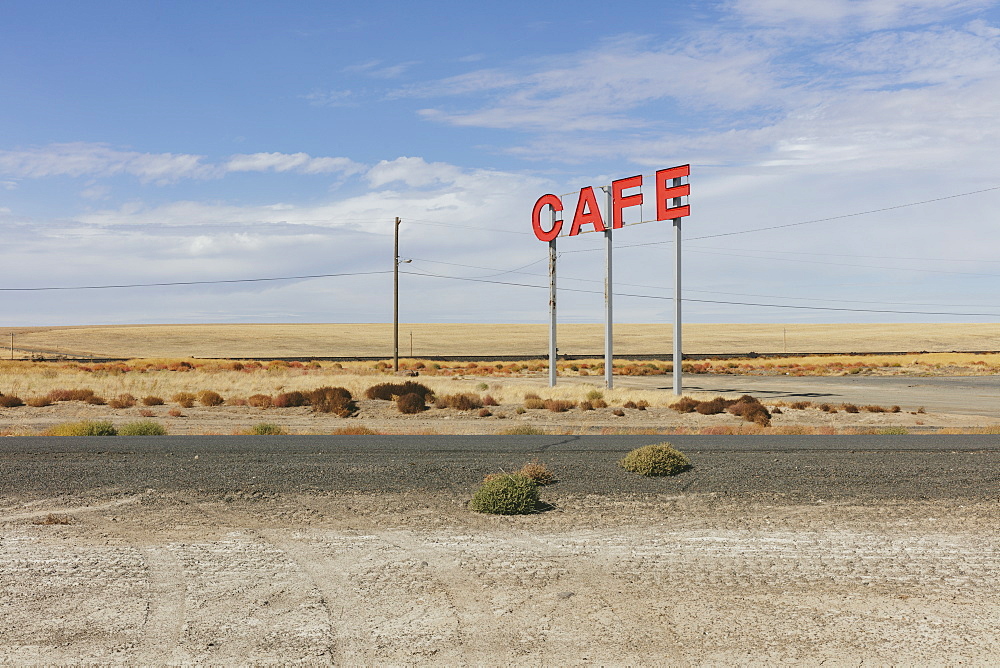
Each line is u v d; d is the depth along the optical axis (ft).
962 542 40.78
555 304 177.47
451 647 26.58
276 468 59.57
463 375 252.01
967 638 27.37
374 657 25.72
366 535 42.11
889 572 35.47
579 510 47.96
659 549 39.40
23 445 74.74
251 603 31.04
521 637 27.50
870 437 84.99
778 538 41.57
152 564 36.58
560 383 203.10
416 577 34.60
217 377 183.83
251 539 41.29
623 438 83.46
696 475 57.31
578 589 32.96
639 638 27.40
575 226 172.24
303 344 516.32
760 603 31.17
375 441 79.41
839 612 30.09
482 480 55.88
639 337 573.33
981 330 598.34
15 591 32.45
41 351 447.01
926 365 320.29
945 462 62.64
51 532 42.70
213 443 76.79
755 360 375.66
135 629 28.14
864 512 47.34
